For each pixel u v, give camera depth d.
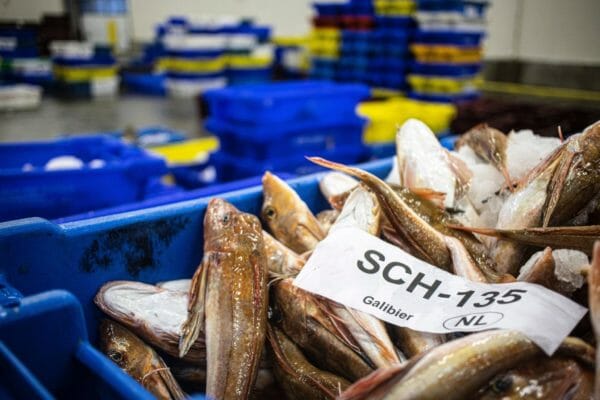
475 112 5.27
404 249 1.61
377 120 5.36
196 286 1.43
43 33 11.83
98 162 3.30
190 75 10.48
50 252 1.38
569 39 10.43
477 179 1.88
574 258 1.34
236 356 1.30
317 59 9.38
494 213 1.77
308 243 1.76
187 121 8.21
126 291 1.48
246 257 1.44
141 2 12.47
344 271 1.43
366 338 1.32
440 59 7.54
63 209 2.93
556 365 1.04
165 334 1.38
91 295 1.48
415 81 7.88
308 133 4.51
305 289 1.40
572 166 1.52
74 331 1.01
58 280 1.41
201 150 5.46
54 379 0.99
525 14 10.88
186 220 1.65
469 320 1.21
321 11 9.05
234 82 10.98
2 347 0.87
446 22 7.38
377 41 8.39
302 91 4.46
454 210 1.76
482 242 1.63
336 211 1.92
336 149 4.76
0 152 3.30
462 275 1.42
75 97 10.63
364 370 1.30
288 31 13.50
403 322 1.29
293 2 13.41
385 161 2.36
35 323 0.96
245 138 4.29
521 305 1.17
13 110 8.94
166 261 1.63
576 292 1.31
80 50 10.76
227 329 1.32
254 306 1.36
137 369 1.35
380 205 1.61
